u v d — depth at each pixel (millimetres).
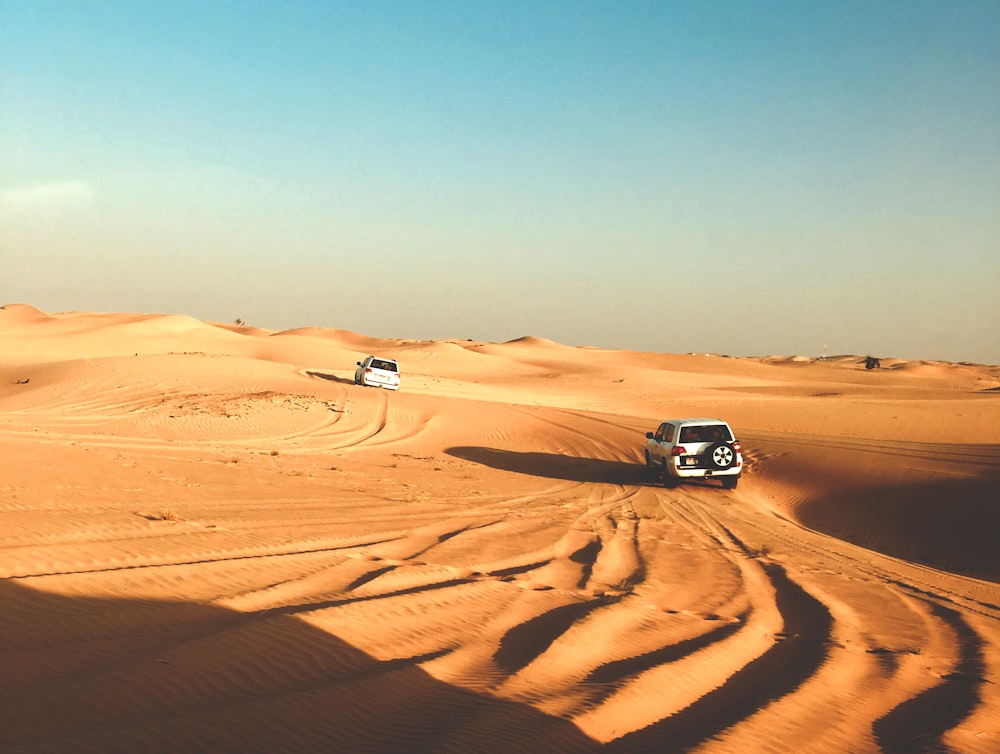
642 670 5824
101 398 36312
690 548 12438
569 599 8055
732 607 8344
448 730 4414
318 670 5148
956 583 11508
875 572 11625
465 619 6863
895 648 7105
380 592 7492
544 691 5219
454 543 10969
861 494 19656
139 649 5105
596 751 4375
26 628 5293
